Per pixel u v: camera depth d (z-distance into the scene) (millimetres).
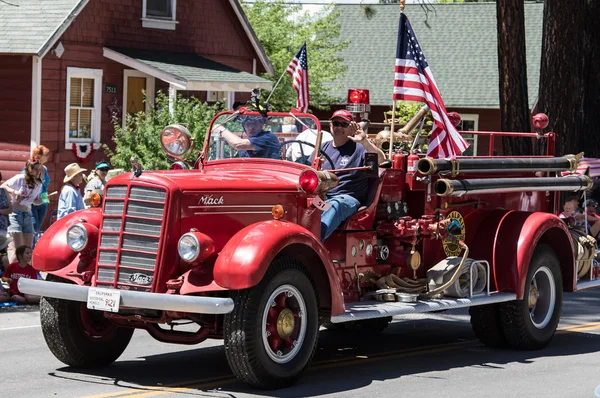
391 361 10930
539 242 11992
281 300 9078
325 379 9766
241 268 8555
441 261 11078
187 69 26625
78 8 24750
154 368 10180
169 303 8555
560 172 12922
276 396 8891
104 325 10055
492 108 37812
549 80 23047
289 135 10422
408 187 10992
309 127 10320
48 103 24609
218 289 8672
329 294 9516
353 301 10453
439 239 11273
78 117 25594
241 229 9359
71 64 25141
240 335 8742
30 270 14383
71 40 25078
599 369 10727
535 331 11773
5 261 14906
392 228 10734
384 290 10500
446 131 11312
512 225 11609
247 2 38469
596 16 24703
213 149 10766
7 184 17219
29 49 23719
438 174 10984
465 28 41875
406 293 10641
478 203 11688
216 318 9320
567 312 15211
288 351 9164
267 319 8961
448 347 11938
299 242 9016
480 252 11594
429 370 10453
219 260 8688
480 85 38750
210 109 23453
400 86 11375
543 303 12000
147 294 8633
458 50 40812
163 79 25578
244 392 9039
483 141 38406
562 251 12305
